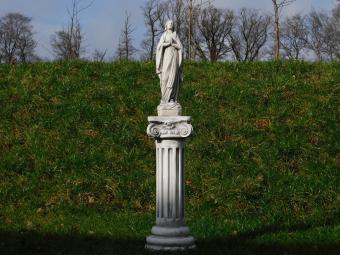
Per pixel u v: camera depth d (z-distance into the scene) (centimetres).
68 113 1445
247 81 1636
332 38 5438
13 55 6281
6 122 1413
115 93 1560
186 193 1145
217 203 1105
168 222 745
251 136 1352
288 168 1236
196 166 1238
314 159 1269
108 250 737
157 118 745
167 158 748
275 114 1441
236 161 1258
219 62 1802
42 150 1296
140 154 1302
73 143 1329
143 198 1144
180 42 753
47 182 1191
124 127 1390
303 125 1385
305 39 5472
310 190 1138
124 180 1194
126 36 4003
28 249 757
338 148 1306
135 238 838
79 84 1600
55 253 727
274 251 745
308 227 966
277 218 1036
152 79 1662
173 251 722
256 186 1151
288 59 1806
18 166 1234
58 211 1077
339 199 1116
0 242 796
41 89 1569
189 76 1667
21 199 1133
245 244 799
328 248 772
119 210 1099
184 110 1458
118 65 1753
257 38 5381
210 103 1506
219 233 893
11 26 6291
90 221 991
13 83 1612
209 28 5197
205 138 1341
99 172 1227
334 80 1625
